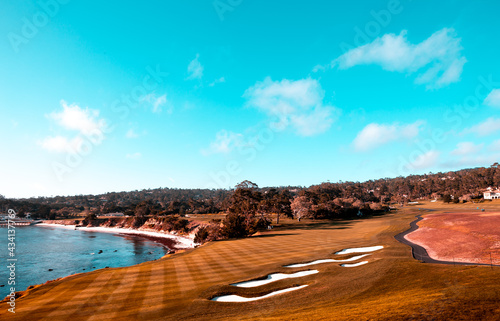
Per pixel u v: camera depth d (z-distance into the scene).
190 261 38.47
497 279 19.33
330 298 21.27
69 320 19.16
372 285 23.02
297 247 46.19
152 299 23.06
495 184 196.75
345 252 39.59
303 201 114.25
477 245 34.41
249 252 43.94
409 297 18.03
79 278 30.38
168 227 131.62
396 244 42.03
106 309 21.11
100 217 197.62
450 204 157.75
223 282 27.11
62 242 100.62
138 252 79.06
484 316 13.30
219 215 161.62
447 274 22.72
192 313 20.25
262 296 24.08
